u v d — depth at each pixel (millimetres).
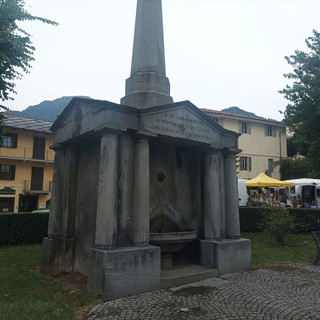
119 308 4699
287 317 4352
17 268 7461
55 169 7426
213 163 7441
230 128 28984
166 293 5480
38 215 12227
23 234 11852
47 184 29188
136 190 5941
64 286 5809
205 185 7449
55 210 7211
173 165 7746
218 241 7094
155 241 6355
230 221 7637
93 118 6031
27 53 10484
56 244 7062
